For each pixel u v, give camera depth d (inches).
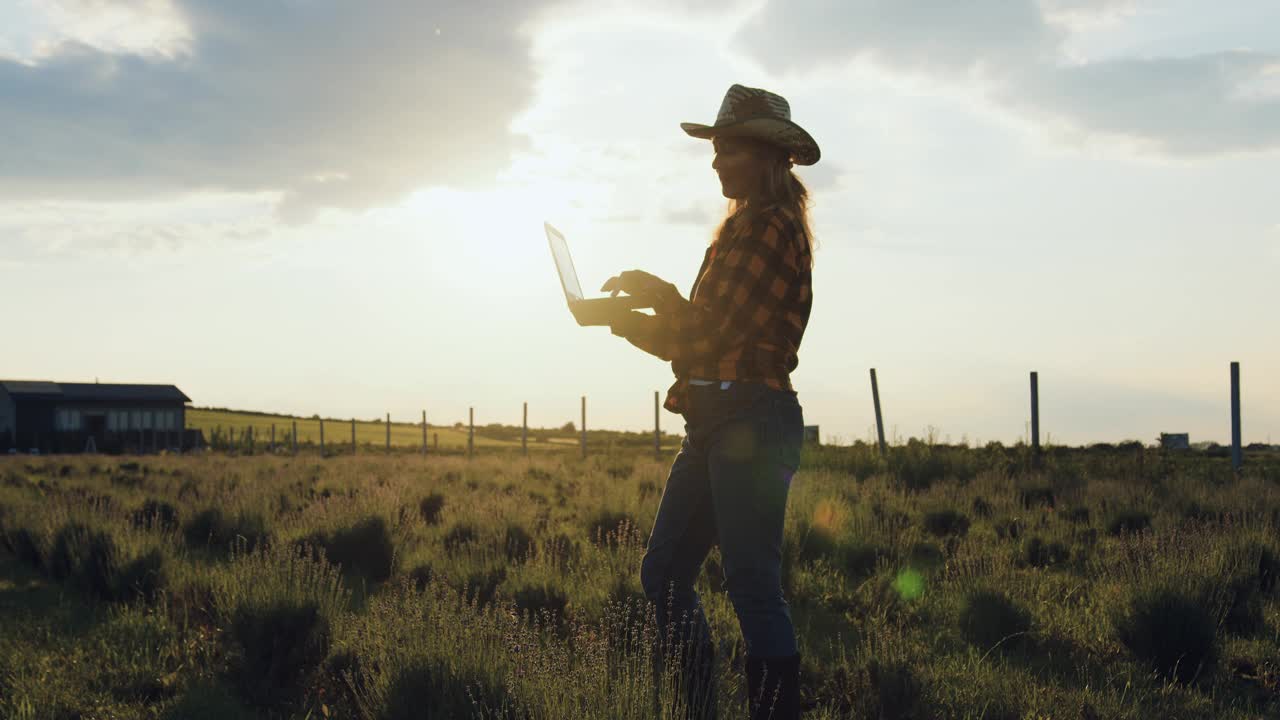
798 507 331.3
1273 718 150.5
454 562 260.4
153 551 251.8
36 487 587.5
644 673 118.4
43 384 2522.1
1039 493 475.5
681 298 112.6
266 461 990.4
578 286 118.1
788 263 104.5
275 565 190.4
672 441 2282.2
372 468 808.9
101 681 162.4
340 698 152.9
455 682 131.5
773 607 106.2
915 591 246.8
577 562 271.1
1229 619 205.9
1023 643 193.5
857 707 145.5
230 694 158.4
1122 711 148.3
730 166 111.2
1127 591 197.0
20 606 233.0
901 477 570.9
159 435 2541.8
